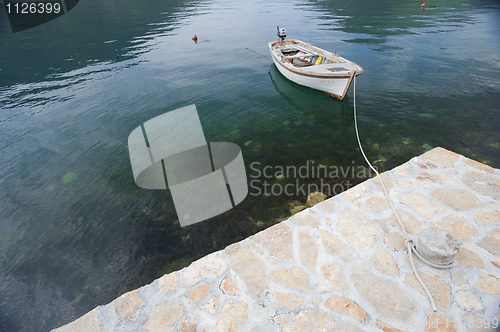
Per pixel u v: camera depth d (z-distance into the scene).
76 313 4.83
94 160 9.00
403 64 15.25
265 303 2.98
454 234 3.57
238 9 38.38
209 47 21.48
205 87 14.31
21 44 23.52
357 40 20.55
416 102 11.22
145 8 41.03
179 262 5.54
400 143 8.75
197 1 48.59
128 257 5.73
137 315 3.01
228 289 3.16
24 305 5.00
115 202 7.14
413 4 33.69
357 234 3.72
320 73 11.55
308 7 36.62
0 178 8.35
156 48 21.56
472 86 12.12
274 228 3.93
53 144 10.05
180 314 2.97
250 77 15.32
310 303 2.95
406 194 4.31
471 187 4.32
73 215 6.87
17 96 14.05
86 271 5.53
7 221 6.80
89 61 18.91
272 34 24.62
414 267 3.17
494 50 16.31
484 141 8.48
